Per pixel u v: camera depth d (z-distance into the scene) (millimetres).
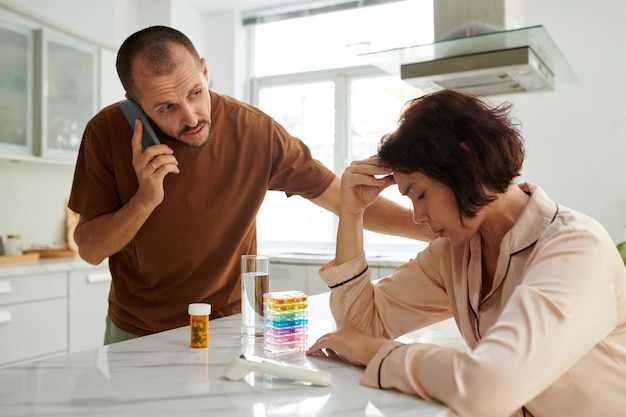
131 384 854
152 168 1363
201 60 1519
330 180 1682
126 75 1376
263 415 718
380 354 871
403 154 888
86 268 3031
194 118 1371
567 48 3162
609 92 3066
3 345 2611
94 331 3098
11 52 2926
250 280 1150
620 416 855
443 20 1638
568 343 746
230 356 1029
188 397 792
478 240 1009
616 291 838
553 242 844
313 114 4309
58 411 734
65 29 3156
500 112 930
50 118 3105
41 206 3490
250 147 1606
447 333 1309
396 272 1229
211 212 1568
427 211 927
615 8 3041
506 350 725
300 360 1008
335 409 741
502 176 881
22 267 2682
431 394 769
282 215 4422
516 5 1690
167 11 4043
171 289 1589
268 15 4301
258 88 4465
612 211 3076
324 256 3568
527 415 916
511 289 920
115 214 1454
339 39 4148
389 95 4023
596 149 3105
